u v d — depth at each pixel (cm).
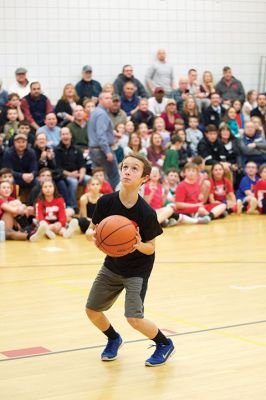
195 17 1992
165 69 1920
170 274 898
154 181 1451
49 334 610
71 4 1850
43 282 860
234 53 2042
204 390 459
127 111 1803
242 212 1645
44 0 1825
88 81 1809
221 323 641
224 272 909
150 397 447
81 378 488
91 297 520
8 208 1271
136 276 508
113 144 1511
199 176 1539
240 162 1705
